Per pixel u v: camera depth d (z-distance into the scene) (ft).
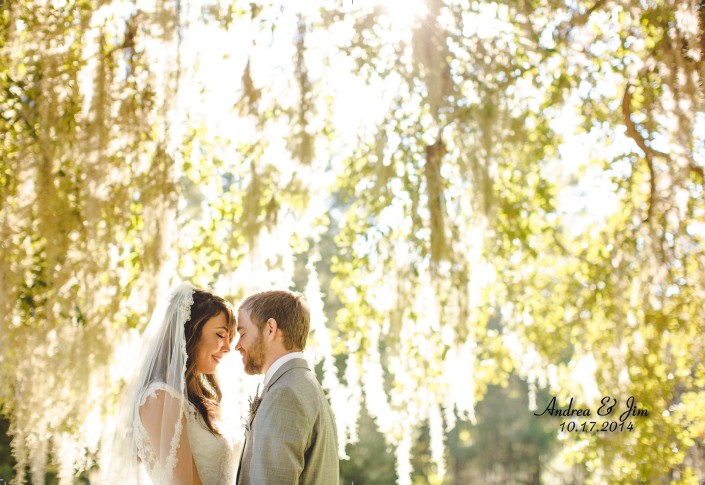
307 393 7.11
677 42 11.71
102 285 12.22
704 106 11.51
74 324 11.91
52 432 11.98
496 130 12.89
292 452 6.75
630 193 14.43
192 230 14.03
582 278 15.40
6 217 11.91
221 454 7.77
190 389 7.87
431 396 13.85
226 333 8.10
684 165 12.42
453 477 50.44
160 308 7.89
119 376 12.06
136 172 12.60
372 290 14.94
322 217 14.40
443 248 12.75
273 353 7.46
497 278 15.57
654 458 13.42
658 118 12.86
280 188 12.72
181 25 12.38
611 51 13.87
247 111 12.64
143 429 7.32
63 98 12.08
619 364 13.79
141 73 12.44
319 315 13.39
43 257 12.37
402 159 13.88
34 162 11.90
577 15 12.80
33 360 11.85
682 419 13.69
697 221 13.01
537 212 15.51
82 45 12.30
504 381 16.22
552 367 15.42
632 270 13.94
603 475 13.97
